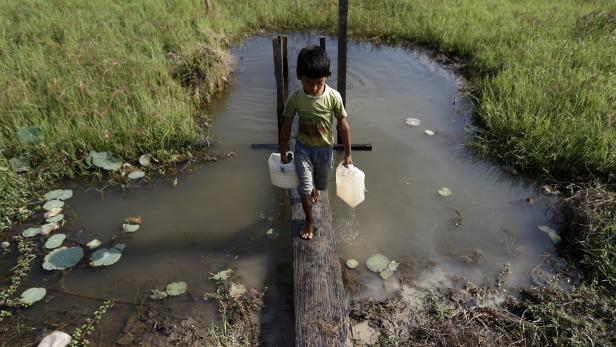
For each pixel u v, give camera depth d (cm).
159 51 699
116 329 304
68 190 443
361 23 938
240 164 496
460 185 462
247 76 725
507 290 339
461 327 300
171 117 538
